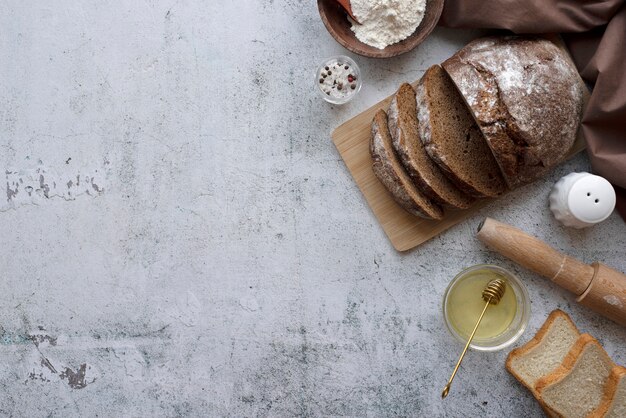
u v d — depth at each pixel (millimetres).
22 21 1119
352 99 1085
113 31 1111
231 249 1101
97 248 1113
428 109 1005
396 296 1083
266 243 1098
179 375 1104
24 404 1116
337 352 1090
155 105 1108
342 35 1050
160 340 1105
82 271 1114
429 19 1036
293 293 1095
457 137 1026
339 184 1090
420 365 1080
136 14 1108
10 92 1121
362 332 1087
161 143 1107
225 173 1102
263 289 1098
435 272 1078
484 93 986
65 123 1115
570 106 1005
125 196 1110
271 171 1097
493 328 1050
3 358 1117
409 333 1082
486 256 1075
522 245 1015
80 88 1115
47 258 1117
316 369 1091
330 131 1090
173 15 1104
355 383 1087
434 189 1018
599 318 1063
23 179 1117
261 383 1097
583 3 1009
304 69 1094
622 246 1062
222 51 1102
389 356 1084
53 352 1113
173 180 1107
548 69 998
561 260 1020
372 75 1083
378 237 1085
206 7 1101
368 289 1086
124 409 1107
